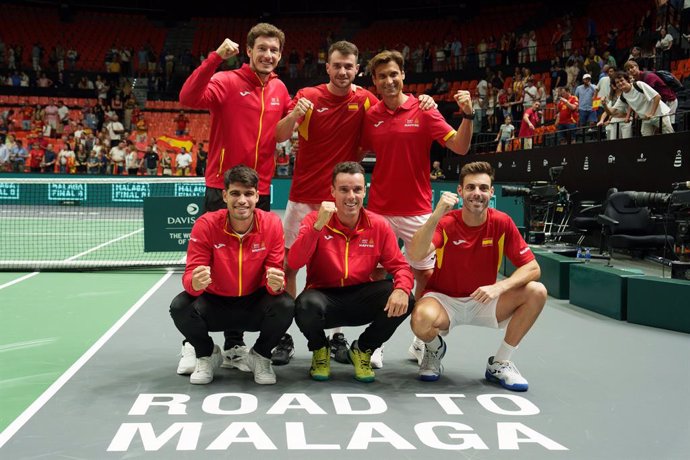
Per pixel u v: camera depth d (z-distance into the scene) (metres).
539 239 9.86
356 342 4.47
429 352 4.35
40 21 29.27
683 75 12.81
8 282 8.20
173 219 9.25
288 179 21.20
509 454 3.13
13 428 3.41
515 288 4.22
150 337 5.45
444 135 4.62
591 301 6.70
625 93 9.91
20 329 5.69
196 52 29.66
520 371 4.57
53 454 3.08
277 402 3.87
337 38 29.28
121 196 20.61
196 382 4.21
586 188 11.18
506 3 26.83
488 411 3.74
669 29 12.10
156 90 26.94
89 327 5.78
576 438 3.35
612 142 10.33
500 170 15.56
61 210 20.52
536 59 22.53
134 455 3.08
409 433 3.38
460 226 4.35
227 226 4.20
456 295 4.45
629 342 5.39
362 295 4.36
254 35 4.66
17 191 21.22
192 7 30.73
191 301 4.19
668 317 5.82
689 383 4.29
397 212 4.80
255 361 4.30
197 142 25.11
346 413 3.68
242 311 4.26
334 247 4.36
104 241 13.17
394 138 4.70
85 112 24.62
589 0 23.30
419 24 28.69
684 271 6.24
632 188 9.79
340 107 4.82
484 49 23.89
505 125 16.42
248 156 4.70
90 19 30.05
